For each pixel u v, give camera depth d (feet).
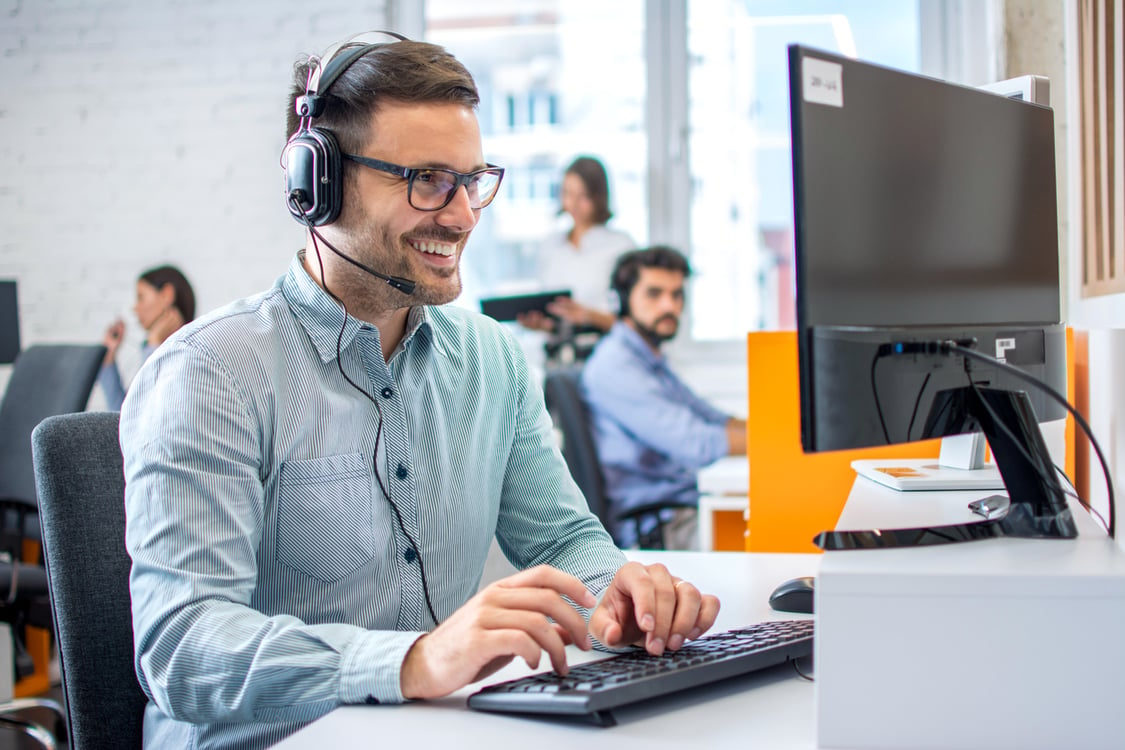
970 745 2.17
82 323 13.26
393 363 3.72
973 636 2.17
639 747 2.23
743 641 2.89
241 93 12.91
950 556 2.37
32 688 9.68
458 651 2.54
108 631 3.37
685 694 2.60
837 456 5.06
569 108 12.57
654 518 11.57
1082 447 4.20
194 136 13.00
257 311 3.57
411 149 3.34
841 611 2.20
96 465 3.46
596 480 9.85
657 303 11.62
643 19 12.37
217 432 3.20
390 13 12.85
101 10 13.12
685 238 12.39
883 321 2.69
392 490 3.62
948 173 2.97
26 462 9.04
